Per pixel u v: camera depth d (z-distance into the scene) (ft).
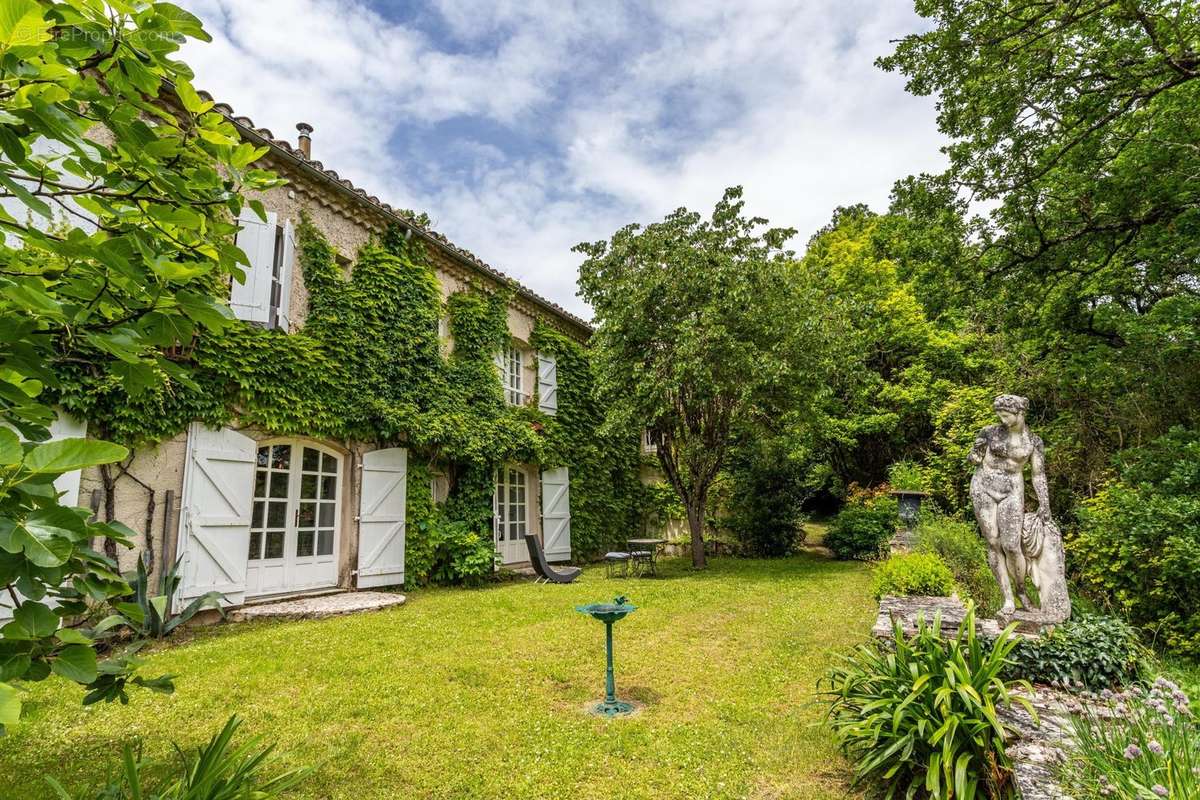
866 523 44.75
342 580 27.37
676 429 41.52
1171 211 26.50
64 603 5.88
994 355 42.93
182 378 6.52
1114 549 18.21
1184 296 25.98
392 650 18.12
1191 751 7.34
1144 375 28.96
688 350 32.99
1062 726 9.56
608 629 14.35
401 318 30.66
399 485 29.50
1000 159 29.68
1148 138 26.27
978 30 25.58
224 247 6.39
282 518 25.52
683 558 48.11
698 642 19.56
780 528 48.52
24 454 4.33
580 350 46.93
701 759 11.21
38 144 16.10
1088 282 31.91
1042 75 26.04
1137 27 24.61
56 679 14.80
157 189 5.98
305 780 10.32
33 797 9.53
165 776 9.93
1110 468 28.53
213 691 14.35
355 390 27.84
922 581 20.18
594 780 10.52
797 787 10.17
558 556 40.91
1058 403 34.47
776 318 35.22
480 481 34.71
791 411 39.04
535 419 40.57
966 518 36.99
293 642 18.69
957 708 9.32
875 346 59.31
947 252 33.19
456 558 30.94
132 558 19.89
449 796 9.93
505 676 15.98
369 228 30.37
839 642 19.30
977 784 8.80
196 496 21.50
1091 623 14.42
